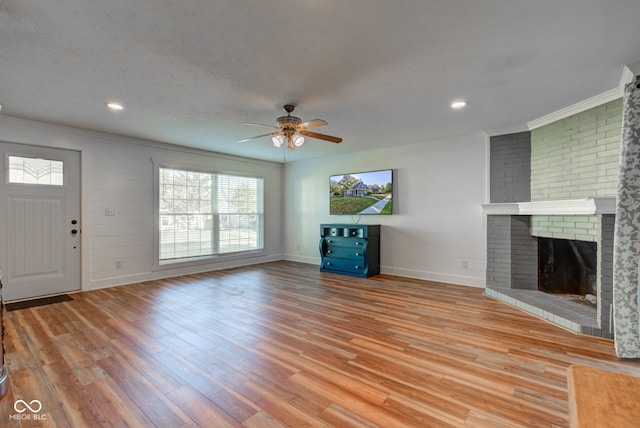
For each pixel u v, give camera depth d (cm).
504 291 403
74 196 437
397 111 358
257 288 461
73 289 437
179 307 370
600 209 278
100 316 338
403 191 543
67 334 288
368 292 438
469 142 472
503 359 242
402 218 544
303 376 218
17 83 281
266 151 590
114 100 324
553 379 213
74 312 351
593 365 234
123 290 447
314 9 180
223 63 245
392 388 203
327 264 586
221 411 181
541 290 405
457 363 236
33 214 405
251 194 672
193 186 571
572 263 383
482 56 234
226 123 405
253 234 677
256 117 380
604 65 247
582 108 330
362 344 269
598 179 318
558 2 173
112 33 204
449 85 286
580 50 225
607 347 262
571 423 77
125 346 264
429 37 209
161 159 521
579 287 377
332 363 236
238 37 209
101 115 372
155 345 267
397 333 292
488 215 433
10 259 389
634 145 245
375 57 236
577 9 179
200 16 186
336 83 282
